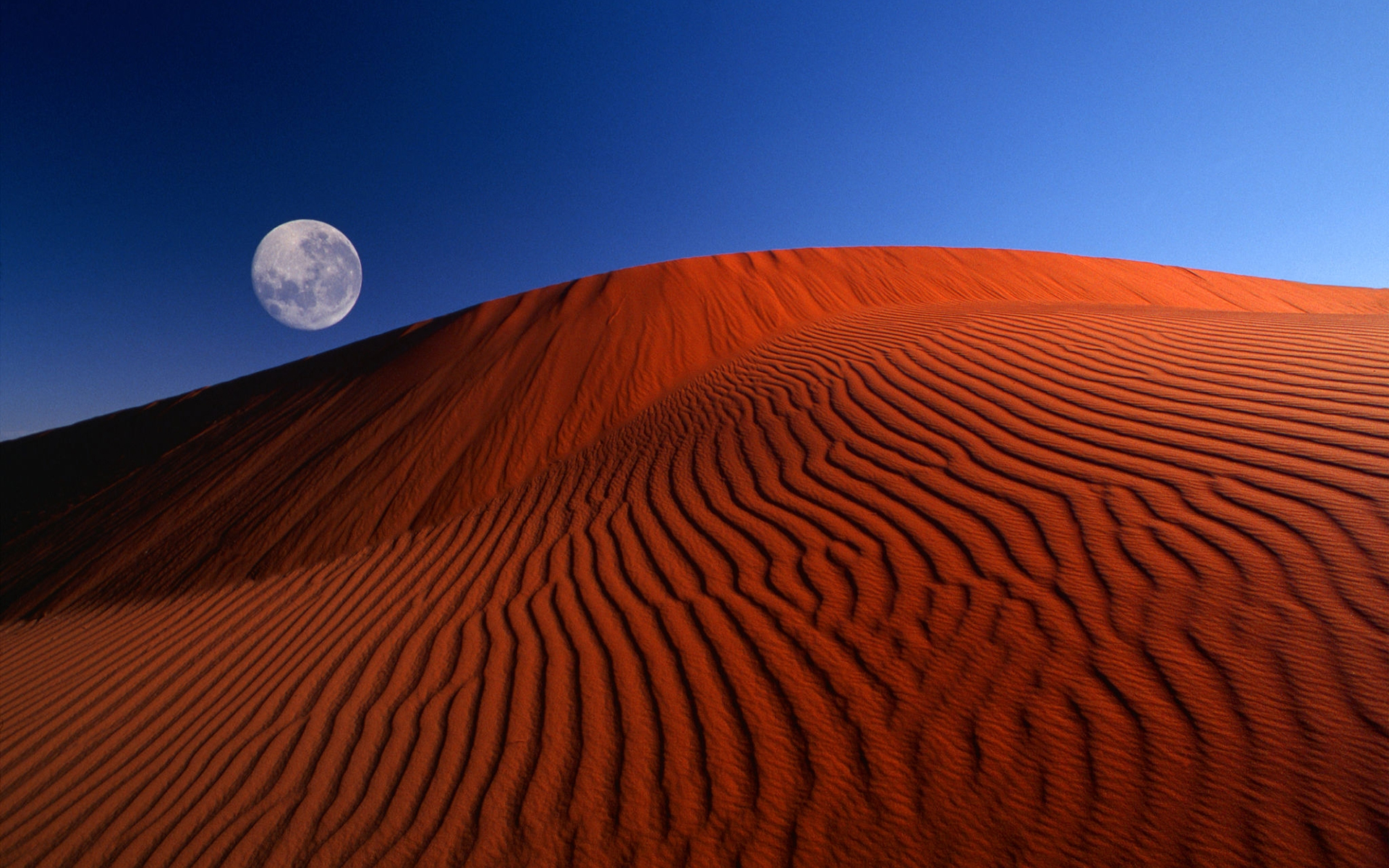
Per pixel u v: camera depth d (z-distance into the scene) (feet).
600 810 8.23
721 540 14.70
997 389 18.15
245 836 9.26
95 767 12.55
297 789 10.06
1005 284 63.41
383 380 45.14
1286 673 7.47
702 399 25.71
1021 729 7.74
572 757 9.28
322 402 45.98
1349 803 5.98
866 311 34.58
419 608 16.03
